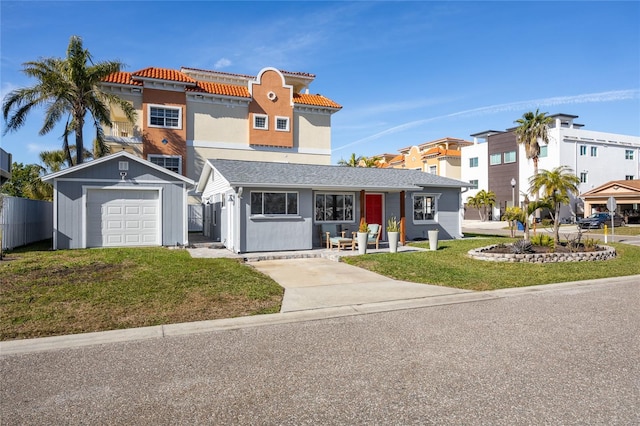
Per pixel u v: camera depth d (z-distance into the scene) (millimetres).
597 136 43031
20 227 15641
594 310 7066
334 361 4711
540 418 3373
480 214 47188
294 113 32656
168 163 28156
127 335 5715
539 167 42594
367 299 7820
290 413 3500
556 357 4773
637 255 14531
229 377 4270
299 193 15359
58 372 4434
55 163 30688
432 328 6020
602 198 38688
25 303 7082
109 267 10367
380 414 3469
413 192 19438
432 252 14297
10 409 3592
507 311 7039
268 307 7184
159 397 3812
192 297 7641
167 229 16203
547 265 11750
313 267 11820
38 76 21875
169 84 28078
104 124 24203
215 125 29922
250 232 14539
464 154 51812
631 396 3766
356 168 20594
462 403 3652
